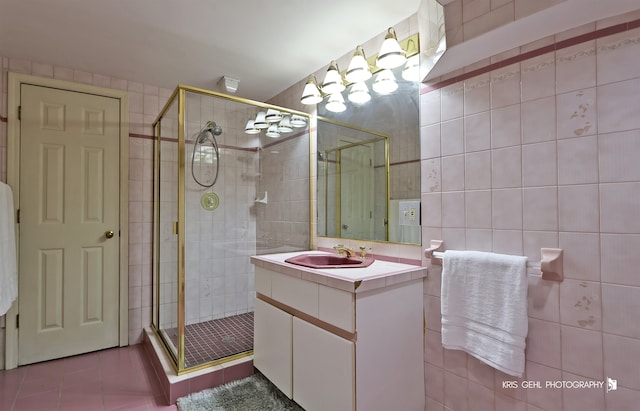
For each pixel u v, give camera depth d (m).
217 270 2.27
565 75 1.21
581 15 1.10
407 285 1.53
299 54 2.21
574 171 1.18
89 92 2.47
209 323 2.21
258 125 2.40
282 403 1.74
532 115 1.29
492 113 1.41
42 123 2.31
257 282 1.96
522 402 1.29
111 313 2.54
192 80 2.64
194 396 1.80
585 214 1.16
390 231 1.85
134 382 2.02
